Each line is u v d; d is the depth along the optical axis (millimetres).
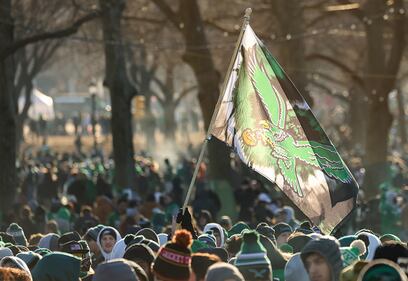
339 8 73938
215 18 74875
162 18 84688
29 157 98500
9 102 49188
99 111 174875
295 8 67812
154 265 13070
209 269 12148
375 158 73438
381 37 73875
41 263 16469
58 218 37375
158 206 42656
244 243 13570
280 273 15500
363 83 76375
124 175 59406
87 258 19656
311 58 78688
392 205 42531
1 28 47125
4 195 48625
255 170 17953
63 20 85562
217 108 17922
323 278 13227
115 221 39156
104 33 56844
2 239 25688
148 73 127875
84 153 121250
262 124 17969
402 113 130375
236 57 18031
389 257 12719
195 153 117750
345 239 18484
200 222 33875
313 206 17719
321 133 17781
